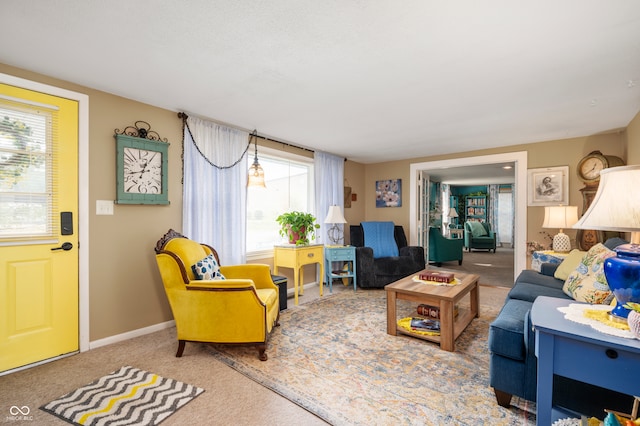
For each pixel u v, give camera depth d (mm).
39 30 1619
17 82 2025
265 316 2156
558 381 1517
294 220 3754
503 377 1604
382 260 4281
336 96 2527
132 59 1932
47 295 2146
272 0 1381
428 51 1827
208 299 2150
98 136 2393
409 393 1733
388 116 3033
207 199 3051
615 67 2014
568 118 3088
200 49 1812
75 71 2090
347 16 1497
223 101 2639
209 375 1944
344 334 2596
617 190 1229
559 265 2834
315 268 4559
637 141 2924
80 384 1842
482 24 1558
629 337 1050
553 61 1939
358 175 5676
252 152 3639
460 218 10258
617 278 1188
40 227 2125
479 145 4297
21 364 2029
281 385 1816
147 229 2674
